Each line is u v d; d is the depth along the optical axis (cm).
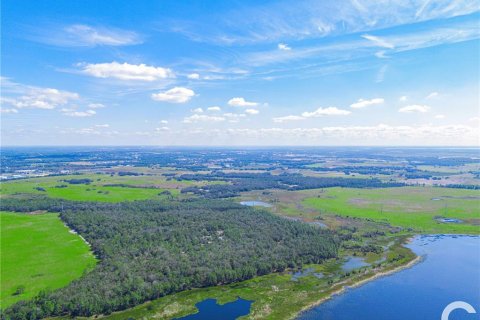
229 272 13825
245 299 12600
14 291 12438
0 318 10569
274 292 13088
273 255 15575
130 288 12244
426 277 14238
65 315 11300
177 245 16375
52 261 15138
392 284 13625
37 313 11031
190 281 13375
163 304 12175
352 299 12512
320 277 14375
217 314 11625
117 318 11288
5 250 16475
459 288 13275
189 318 11412
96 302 11438
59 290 12162
